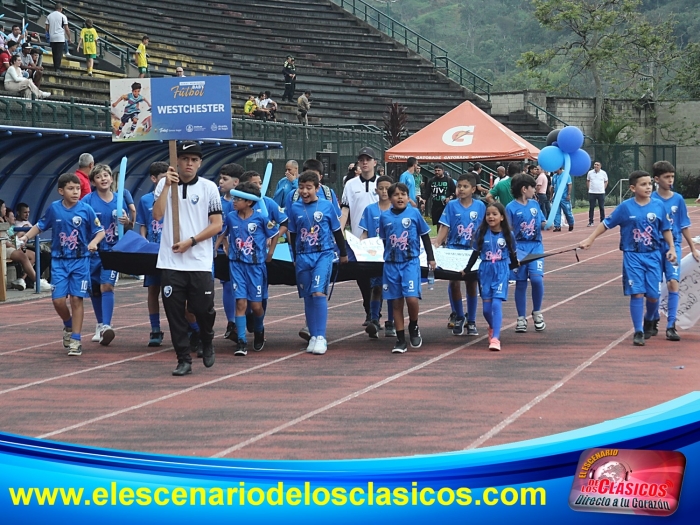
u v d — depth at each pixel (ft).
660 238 35.37
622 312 44.19
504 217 34.78
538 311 39.27
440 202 78.84
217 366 32.78
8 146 54.29
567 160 39.09
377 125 137.69
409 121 141.90
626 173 155.84
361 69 150.00
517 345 36.04
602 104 172.55
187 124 30.50
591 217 106.83
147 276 36.65
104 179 36.99
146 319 44.65
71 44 100.94
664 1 320.09
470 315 38.63
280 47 144.97
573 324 40.93
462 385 29.04
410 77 153.28
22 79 73.72
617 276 59.47
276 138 89.56
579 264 67.31
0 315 46.32
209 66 127.75
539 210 38.91
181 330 31.30
